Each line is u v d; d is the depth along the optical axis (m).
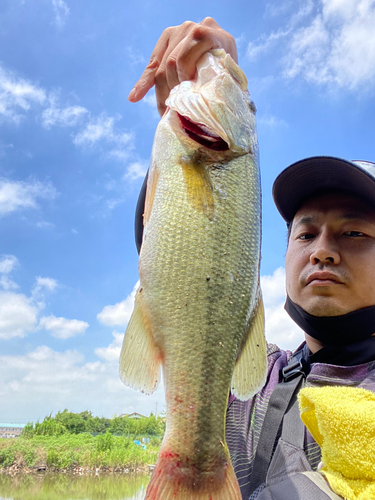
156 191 0.38
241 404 0.44
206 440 0.30
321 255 0.44
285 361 0.49
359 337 0.42
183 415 0.31
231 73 0.45
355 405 0.27
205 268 0.34
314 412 0.31
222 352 0.33
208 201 0.36
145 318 0.34
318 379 0.40
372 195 0.44
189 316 0.33
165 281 0.34
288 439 0.37
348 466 0.25
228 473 0.30
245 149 0.41
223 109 0.41
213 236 0.35
